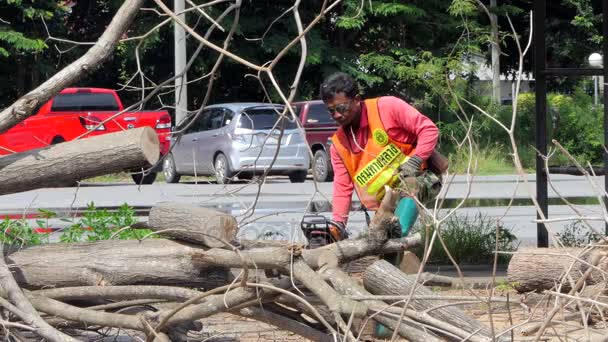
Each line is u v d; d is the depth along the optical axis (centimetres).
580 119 2833
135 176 2086
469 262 1051
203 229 563
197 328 580
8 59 3053
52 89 611
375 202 664
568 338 540
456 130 2609
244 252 532
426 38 3139
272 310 565
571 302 532
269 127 2127
